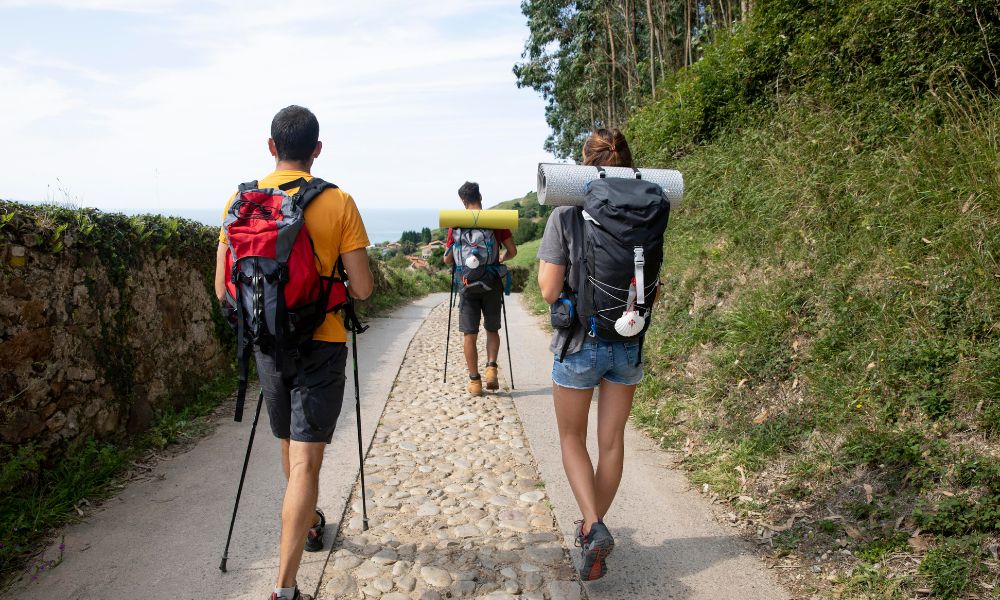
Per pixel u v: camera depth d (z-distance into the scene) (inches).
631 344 97.5
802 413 141.5
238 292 87.7
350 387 228.2
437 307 545.6
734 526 118.3
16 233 122.6
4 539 108.7
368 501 131.3
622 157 105.6
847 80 264.1
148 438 159.3
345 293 94.8
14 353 121.1
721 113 365.1
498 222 201.0
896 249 166.1
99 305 148.6
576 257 94.3
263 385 93.3
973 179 163.6
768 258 205.3
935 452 110.8
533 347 309.7
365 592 98.0
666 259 265.0
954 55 213.6
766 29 347.9
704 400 169.0
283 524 86.2
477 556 109.7
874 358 138.6
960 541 94.3
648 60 843.4
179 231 193.6
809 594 95.1
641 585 100.0
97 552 109.3
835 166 219.1
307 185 90.7
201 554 109.0
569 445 102.0
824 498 116.6
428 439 172.2
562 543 114.6
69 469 131.3
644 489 135.4
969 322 131.5
